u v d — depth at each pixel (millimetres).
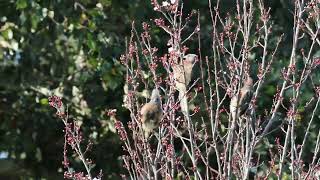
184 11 16141
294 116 10117
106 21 16484
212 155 14883
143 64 14758
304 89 15172
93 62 16484
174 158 10062
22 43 17156
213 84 14766
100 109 17156
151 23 16141
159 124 10047
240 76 9703
